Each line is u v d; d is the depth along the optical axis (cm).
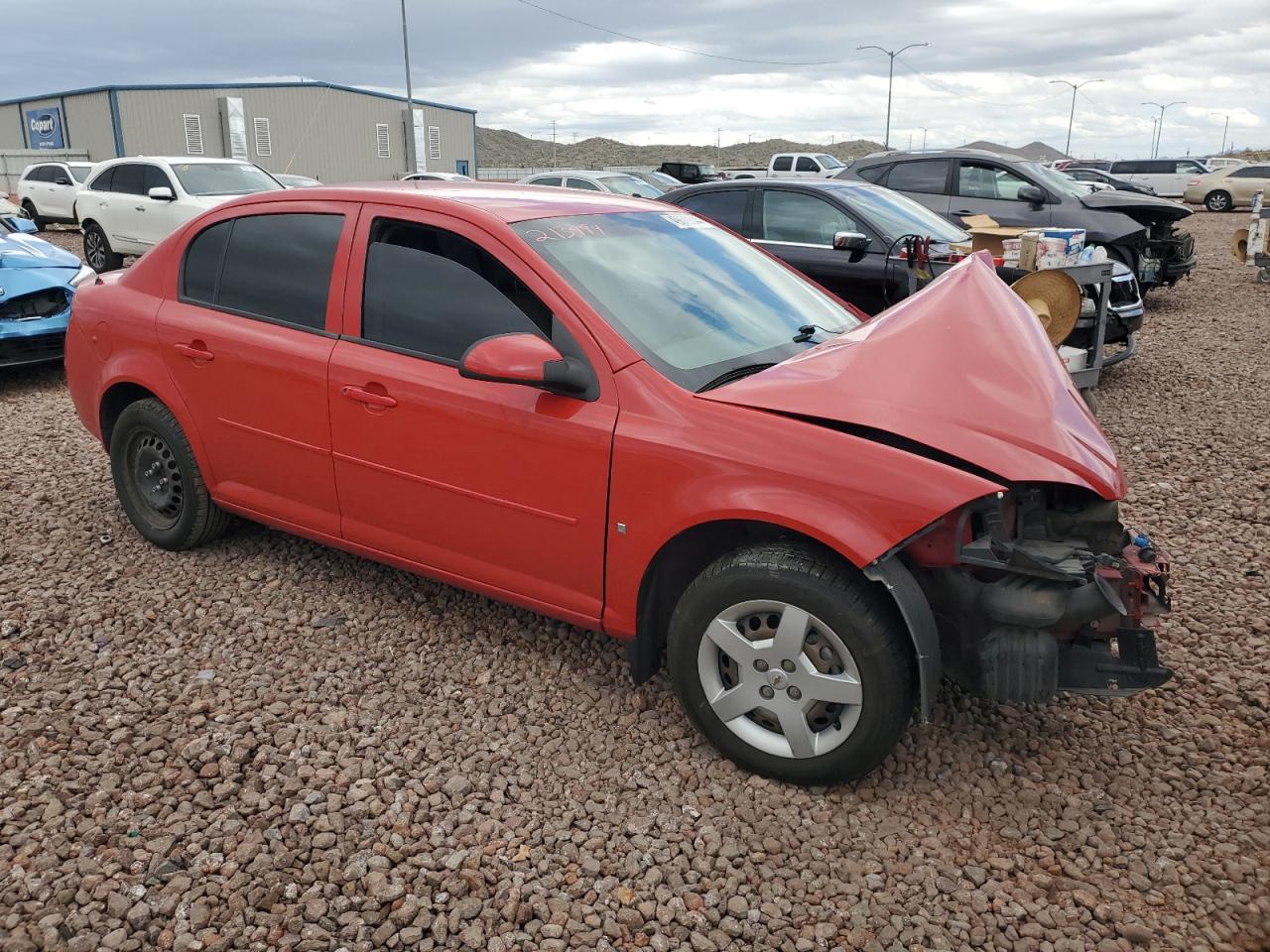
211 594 421
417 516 360
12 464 597
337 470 377
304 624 399
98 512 513
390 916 250
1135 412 753
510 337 302
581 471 312
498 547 342
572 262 335
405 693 351
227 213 413
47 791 293
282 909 251
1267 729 335
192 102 4372
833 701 283
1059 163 4028
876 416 283
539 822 286
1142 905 258
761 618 294
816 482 275
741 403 295
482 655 377
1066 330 636
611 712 341
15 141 4834
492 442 330
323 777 302
